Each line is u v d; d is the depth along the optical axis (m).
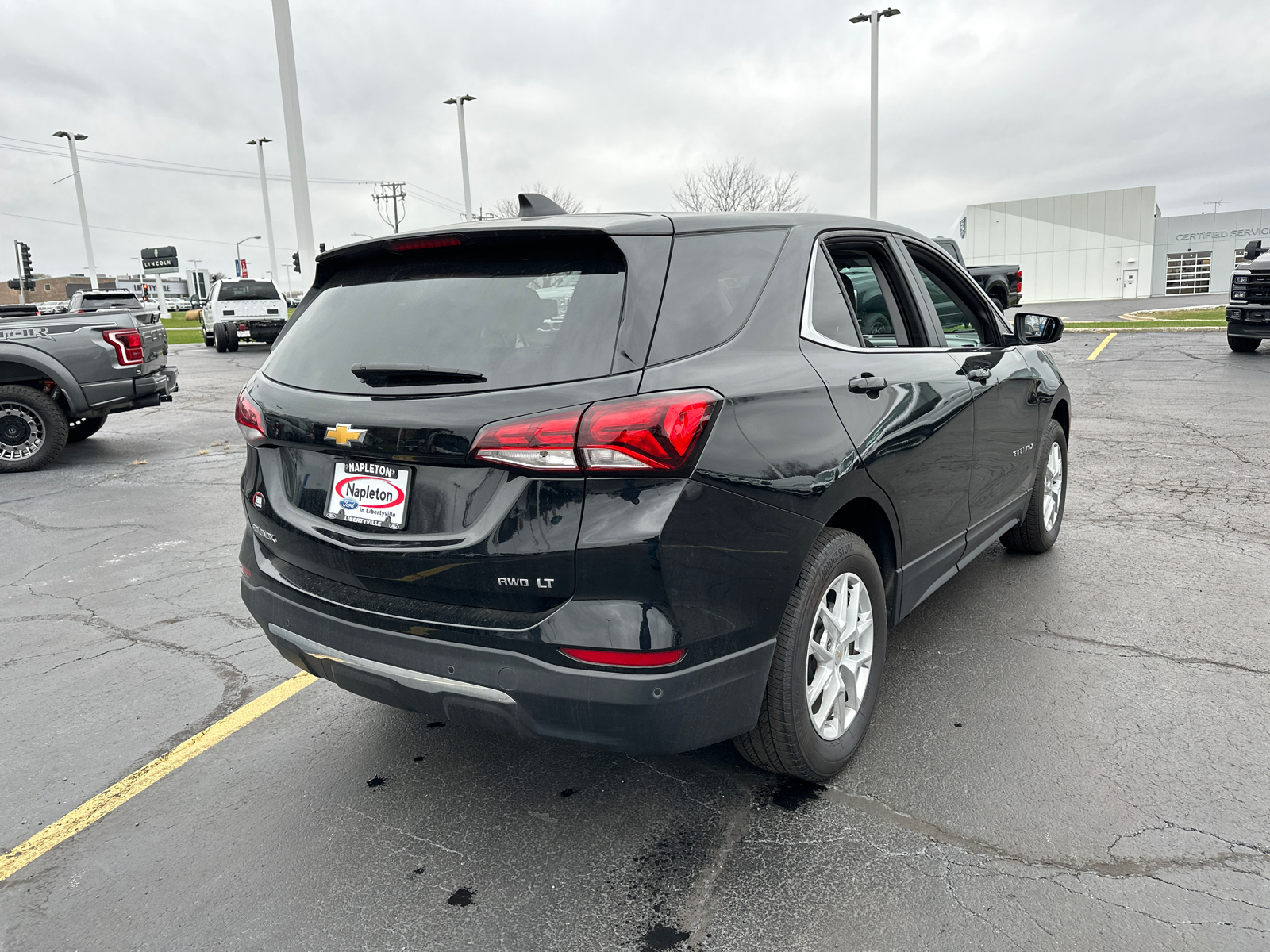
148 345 9.91
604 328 2.20
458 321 2.39
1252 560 4.73
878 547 3.04
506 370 2.22
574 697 2.14
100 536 6.26
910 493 3.03
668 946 2.12
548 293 2.32
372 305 2.63
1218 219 53.91
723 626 2.24
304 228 16.36
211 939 2.22
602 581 2.10
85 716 3.49
